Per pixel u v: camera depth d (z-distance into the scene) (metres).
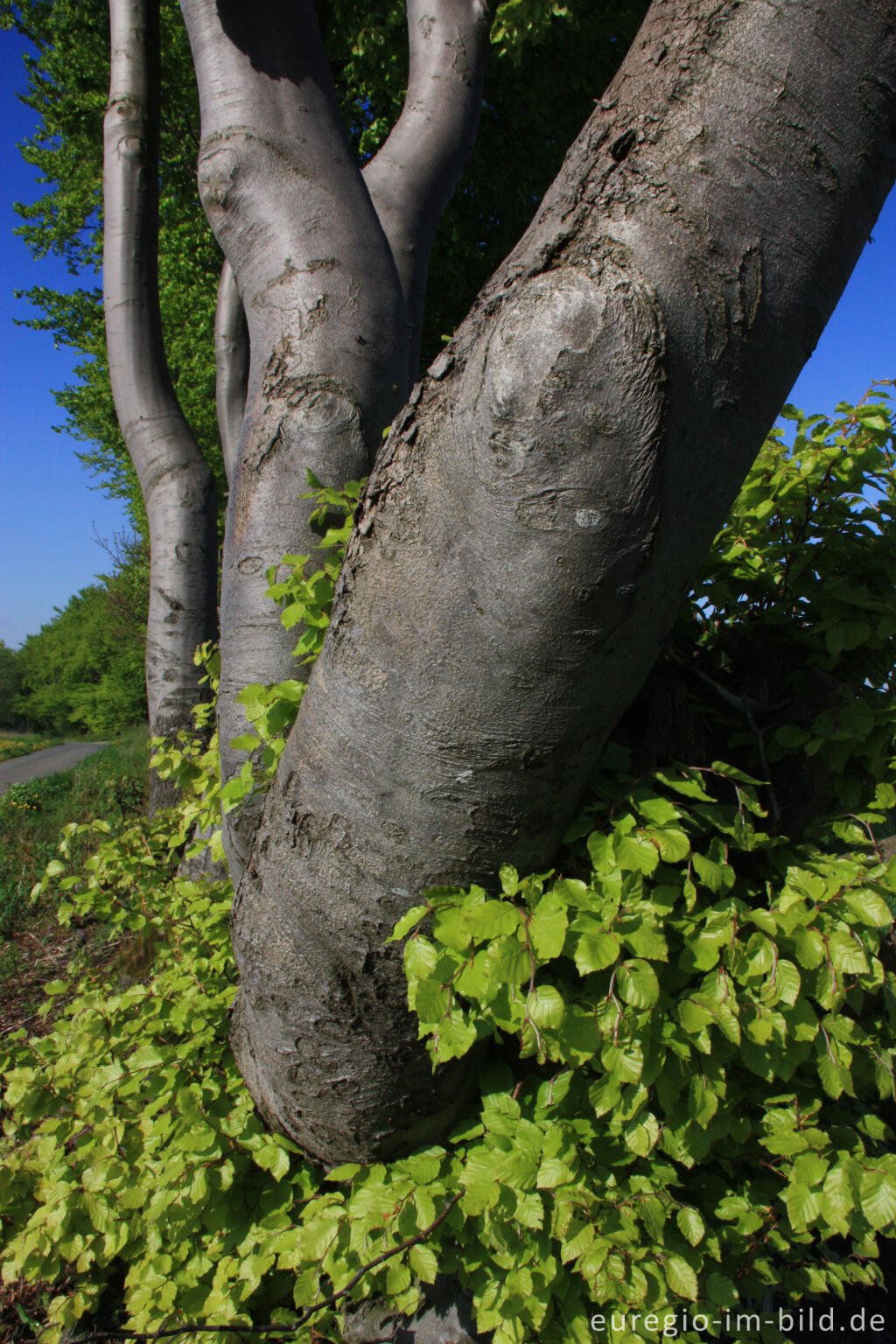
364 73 6.34
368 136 7.22
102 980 3.03
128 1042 2.03
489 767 1.21
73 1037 2.13
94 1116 1.76
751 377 1.05
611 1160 1.38
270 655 2.00
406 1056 1.45
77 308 14.59
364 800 1.30
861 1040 1.36
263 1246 1.50
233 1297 1.54
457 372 1.12
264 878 1.49
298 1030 1.48
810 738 1.62
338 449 2.06
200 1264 1.62
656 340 0.96
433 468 1.12
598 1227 1.28
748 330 1.02
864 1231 1.30
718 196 0.99
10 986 4.14
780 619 1.82
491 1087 1.51
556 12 4.40
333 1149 1.59
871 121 1.01
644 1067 1.23
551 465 1.00
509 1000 1.19
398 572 1.18
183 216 8.98
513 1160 1.26
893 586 1.76
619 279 0.97
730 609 1.95
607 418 0.97
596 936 1.17
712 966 1.23
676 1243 1.38
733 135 0.99
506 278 1.10
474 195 7.68
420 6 3.11
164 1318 1.61
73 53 8.39
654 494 1.02
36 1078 1.91
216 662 2.30
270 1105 1.64
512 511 1.04
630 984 1.16
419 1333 1.58
